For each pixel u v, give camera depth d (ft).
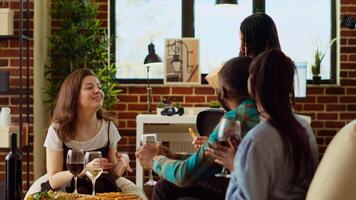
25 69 17.24
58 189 10.99
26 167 17.11
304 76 18.54
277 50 6.68
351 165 6.08
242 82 7.82
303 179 6.55
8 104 17.08
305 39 20.18
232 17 20.22
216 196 9.76
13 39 16.84
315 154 7.08
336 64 20.07
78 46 18.10
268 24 10.16
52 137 11.27
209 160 7.96
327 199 6.07
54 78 19.12
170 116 17.69
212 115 11.19
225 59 20.18
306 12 20.21
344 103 19.75
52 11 18.57
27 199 8.95
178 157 9.23
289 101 6.58
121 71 20.22
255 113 7.68
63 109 11.28
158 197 10.03
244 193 6.23
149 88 19.57
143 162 9.07
